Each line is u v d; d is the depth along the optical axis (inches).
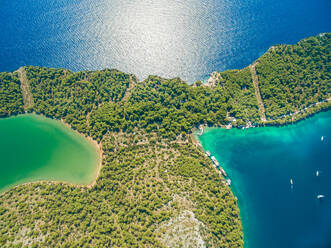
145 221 4500.5
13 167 5497.1
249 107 5999.0
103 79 6063.0
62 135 5738.2
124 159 5251.0
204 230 4493.1
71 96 5930.1
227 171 5546.3
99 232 4389.8
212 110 5989.2
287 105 5984.3
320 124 5994.1
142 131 5590.6
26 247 4183.1
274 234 5024.6
